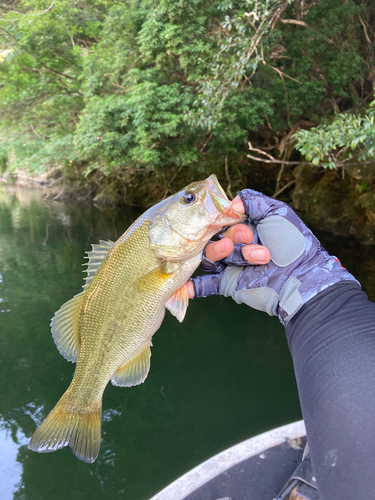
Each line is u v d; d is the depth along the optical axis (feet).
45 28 9.94
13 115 12.12
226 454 1.62
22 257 8.46
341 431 0.81
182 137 8.79
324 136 4.28
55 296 6.14
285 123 8.44
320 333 0.96
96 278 1.29
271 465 1.55
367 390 0.82
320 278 1.06
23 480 2.65
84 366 1.29
